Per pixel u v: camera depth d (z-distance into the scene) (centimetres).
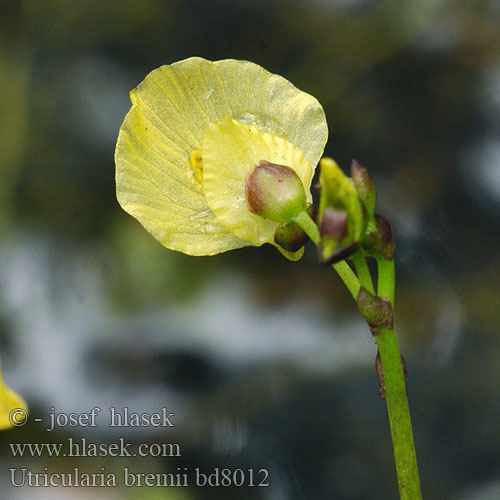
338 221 15
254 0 46
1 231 39
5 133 41
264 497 26
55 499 24
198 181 16
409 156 42
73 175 41
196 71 16
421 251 38
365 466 27
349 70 44
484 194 40
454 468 27
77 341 33
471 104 42
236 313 34
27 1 44
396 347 16
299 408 29
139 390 30
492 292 35
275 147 16
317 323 33
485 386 30
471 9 44
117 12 45
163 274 36
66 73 44
